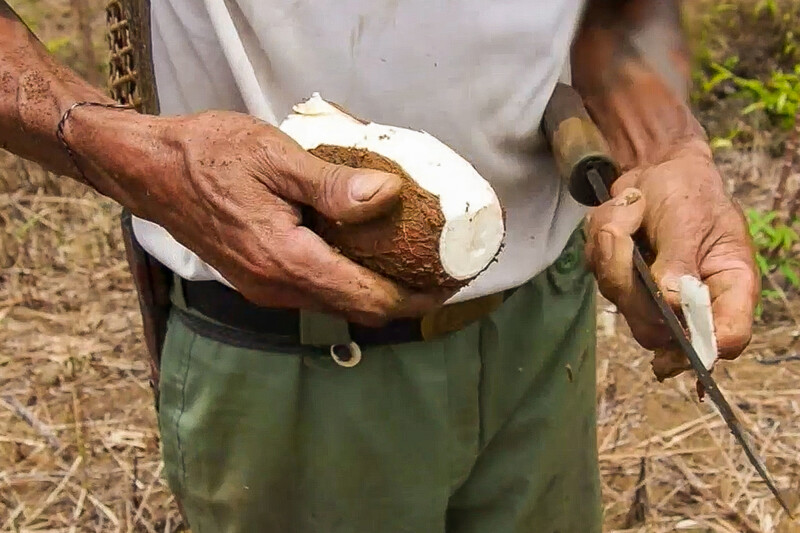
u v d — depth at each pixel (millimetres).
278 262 793
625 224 924
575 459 1381
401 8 975
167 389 1205
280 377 1121
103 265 2830
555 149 1037
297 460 1183
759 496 2049
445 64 1006
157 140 849
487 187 827
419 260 801
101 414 2320
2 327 2598
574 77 1203
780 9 3662
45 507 2078
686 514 2027
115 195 913
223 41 985
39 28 3664
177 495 1279
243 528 1225
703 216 989
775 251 2717
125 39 1044
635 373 2402
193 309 1149
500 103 1047
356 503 1201
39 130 931
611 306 2609
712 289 960
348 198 756
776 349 2496
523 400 1271
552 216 1168
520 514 1323
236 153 803
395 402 1145
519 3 1011
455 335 1149
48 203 3068
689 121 1125
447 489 1217
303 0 970
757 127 3338
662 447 2195
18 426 2287
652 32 1189
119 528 2023
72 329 2600
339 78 1005
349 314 810
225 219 809
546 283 1229
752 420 2260
